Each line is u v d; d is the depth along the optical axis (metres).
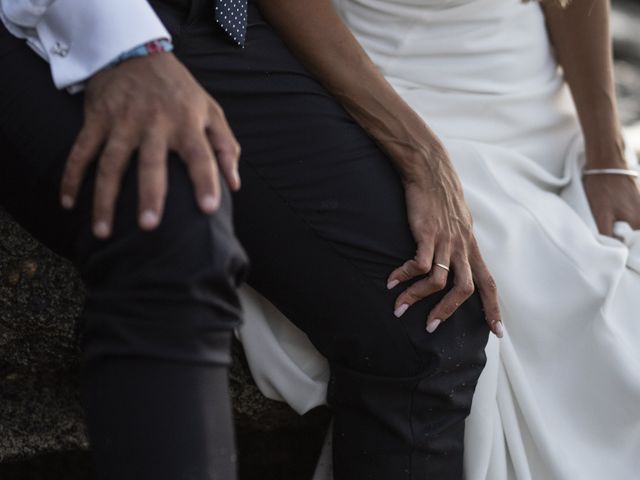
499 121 1.72
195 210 1.09
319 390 1.50
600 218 1.77
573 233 1.62
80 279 1.56
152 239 1.07
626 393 1.54
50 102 1.22
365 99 1.45
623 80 4.67
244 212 1.36
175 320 1.07
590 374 1.55
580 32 1.83
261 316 1.49
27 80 1.24
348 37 1.48
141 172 1.09
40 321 1.55
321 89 1.45
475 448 1.50
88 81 1.20
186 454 1.07
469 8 1.67
